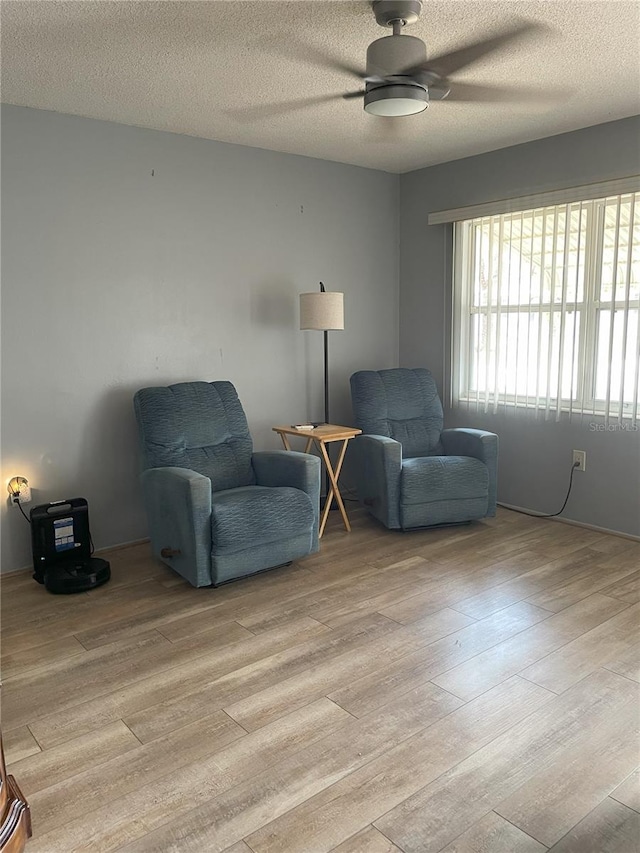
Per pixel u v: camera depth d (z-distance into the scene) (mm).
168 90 3141
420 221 4941
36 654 2650
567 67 2906
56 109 3406
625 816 1752
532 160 4141
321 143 4152
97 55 2711
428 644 2680
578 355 4074
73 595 3211
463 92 3209
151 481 3416
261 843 1684
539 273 4188
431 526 4164
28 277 3434
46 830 1735
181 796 1854
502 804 1799
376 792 1853
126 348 3820
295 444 4652
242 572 3221
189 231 3996
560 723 2150
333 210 4688
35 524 3328
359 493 4422
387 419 4418
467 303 4695
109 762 2000
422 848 1656
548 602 3059
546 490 4340
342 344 4875
